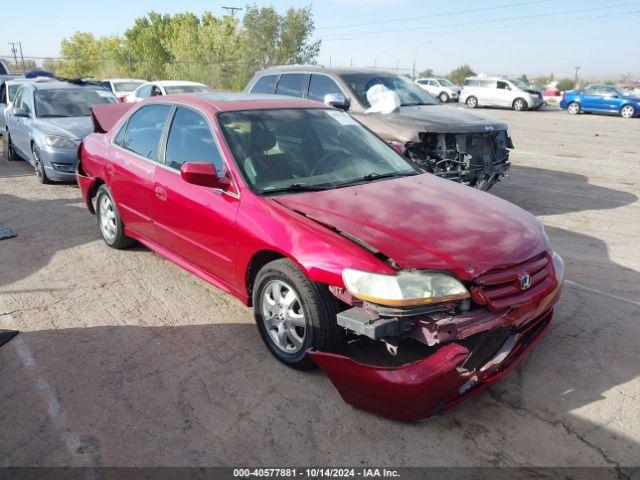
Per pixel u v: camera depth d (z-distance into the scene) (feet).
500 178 23.98
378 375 9.05
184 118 14.38
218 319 13.66
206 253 13.10
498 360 9.69
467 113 24.85
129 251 18.49
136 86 65.51
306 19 119.85
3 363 11.73
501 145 24.11
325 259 9.84
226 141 12.75
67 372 11.36
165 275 16.47
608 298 14.79
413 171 14.28
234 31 123.44
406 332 9.36
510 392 10.59
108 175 17.04
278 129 13.65
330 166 13.24
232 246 12.00
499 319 9.52
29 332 13.04
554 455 8.91
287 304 11.00
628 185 30.12
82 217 22.54
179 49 123.65
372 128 23.06
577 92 88.38
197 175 11.71
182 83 51.19
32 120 29.73
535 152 43.14
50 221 21.97
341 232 10.19
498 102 98.84
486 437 9.33
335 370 9.62
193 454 9.03
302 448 9.12
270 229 10.94
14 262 17.52
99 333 12.98
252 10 118.42
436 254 9.52
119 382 11.01
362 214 10.82
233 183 12.14
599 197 27.02
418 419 9.32
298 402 10.30
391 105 23.66
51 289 15.48
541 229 11.60
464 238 10.10
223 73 120.78
